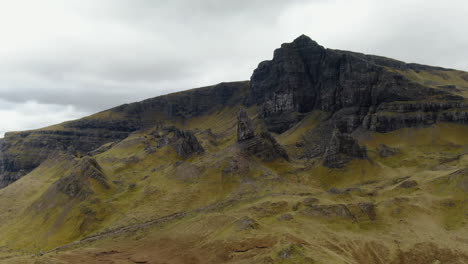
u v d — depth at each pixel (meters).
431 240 134.38
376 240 138.00
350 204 166.62
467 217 144.50
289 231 140.12
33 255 151.38
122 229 176.25
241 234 141.50
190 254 136.62
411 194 173.00
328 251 121.69
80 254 141.62
